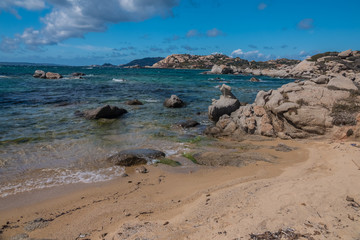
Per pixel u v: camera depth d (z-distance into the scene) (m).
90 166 8.52
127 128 13.50
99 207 5.93
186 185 7.21
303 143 11.01
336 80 13.27
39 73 42.59
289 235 4.06
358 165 7.46
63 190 6.85
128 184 7.29
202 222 4.88
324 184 6.13
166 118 16.11
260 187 6.44
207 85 40.78
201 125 14.78
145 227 4.87
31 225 5.23
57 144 10.53
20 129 12.34
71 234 4.88
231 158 9.28
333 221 4.43
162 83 41.97
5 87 27.11
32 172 7.91
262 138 11.95
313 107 11.95
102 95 24.72
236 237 4.11
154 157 9.36
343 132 10.77
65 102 19.64
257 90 34.62
